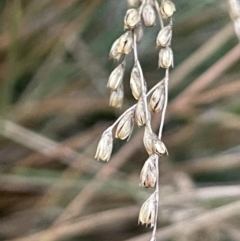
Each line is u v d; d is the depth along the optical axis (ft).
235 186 0.60
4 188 0.65
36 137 0.64
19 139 0.64
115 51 0.41
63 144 0.68
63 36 0.67
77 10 0.66
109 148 0.39
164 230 0.60
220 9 0.65
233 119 0.69
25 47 0.66
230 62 0.63
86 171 0.66
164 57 0.40
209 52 0.64
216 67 0.63
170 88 0.66
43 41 0.67
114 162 0.65
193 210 0.60
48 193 0.65
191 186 0.66
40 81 0.69
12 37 0.60
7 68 0.63
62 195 0.65
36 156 0.68
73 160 0.66
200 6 0.61
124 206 0.66
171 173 0.69
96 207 0.66
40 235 0.60
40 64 0.68
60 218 0.61
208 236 0.61
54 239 0.60
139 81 0.40
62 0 0.65
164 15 0.41
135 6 0.45
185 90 0.66
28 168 0.65
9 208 0.68
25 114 0.67
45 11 0.66
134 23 0.41
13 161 0.69
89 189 0.61
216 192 0.60
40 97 0.68
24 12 0.65
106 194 0.65
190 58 0.65
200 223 0.59
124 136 0.39
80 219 0.61
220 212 0.58
